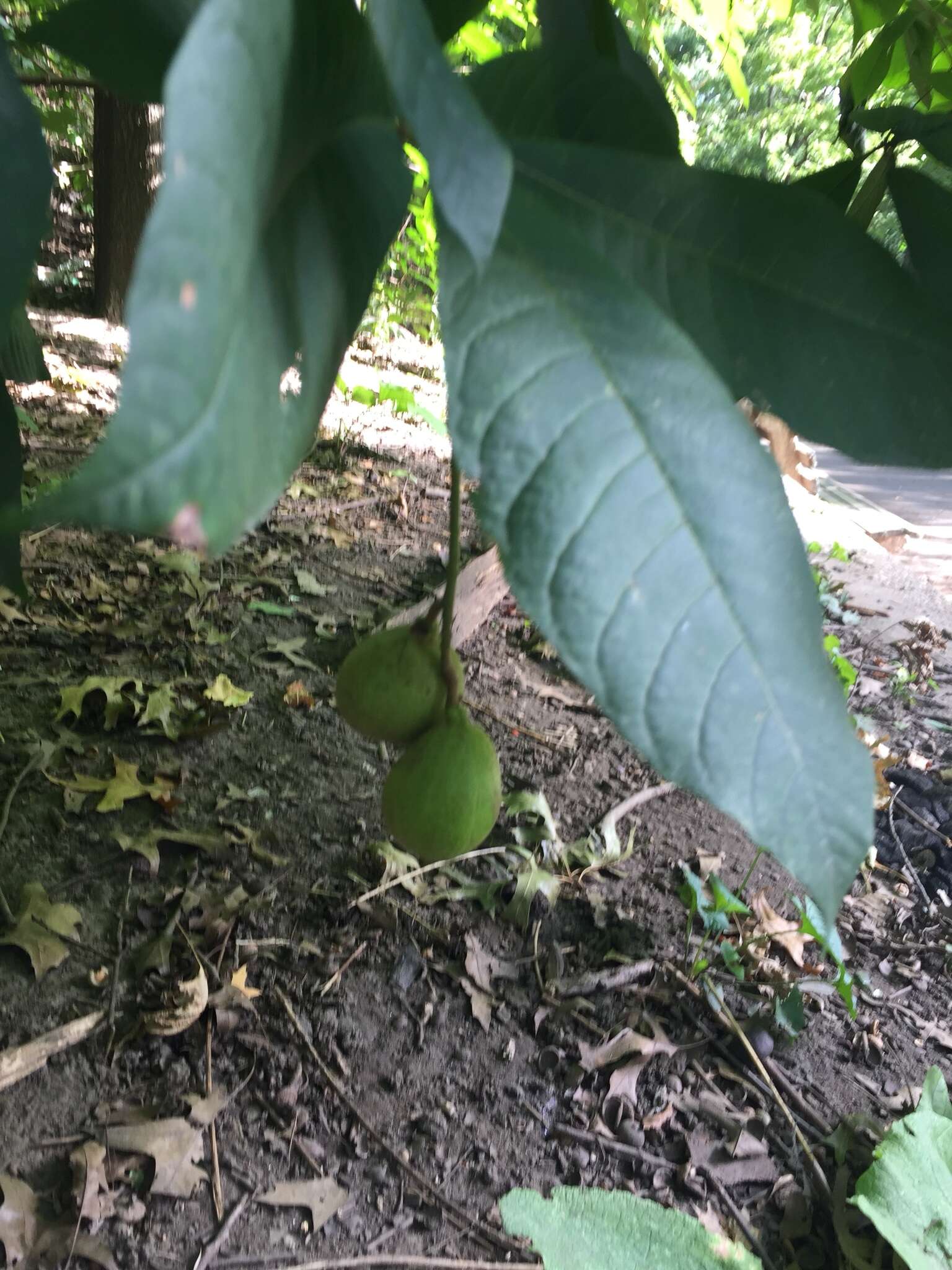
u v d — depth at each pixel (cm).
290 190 18
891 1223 52
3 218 25
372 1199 53
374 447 171
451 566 31
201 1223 51
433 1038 63
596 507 18
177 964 64
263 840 75
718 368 24
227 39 12
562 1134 58
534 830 80
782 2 80
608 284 19
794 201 24
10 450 29
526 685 105
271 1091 58
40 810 74
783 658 19
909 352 25
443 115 15
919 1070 67
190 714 87
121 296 206
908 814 93
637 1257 49
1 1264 47
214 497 12
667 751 18
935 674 123
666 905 76
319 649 104
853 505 212
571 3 28
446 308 18
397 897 72
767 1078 64
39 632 95
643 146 24
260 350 15
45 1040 57
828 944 66
